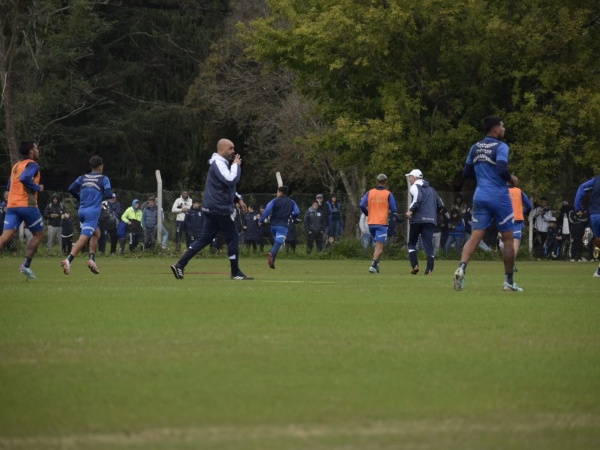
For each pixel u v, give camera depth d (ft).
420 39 500.33
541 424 76.59
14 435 72.23
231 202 234.38
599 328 131.13
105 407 81.05
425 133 496.64
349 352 108.06
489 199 187.01
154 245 445.37
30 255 232.53
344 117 514.27
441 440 71.26
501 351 110.11
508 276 197.26
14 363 100.58
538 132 480.64
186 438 71.36
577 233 458.91
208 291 190.19
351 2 502.38
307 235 456.45
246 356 104.99
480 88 505.66
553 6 497.87
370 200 305.53
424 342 116.26
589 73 495.41
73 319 136.77
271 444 69.72
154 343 113.91
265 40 531.91
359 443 70.18
